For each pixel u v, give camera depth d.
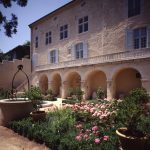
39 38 33.25
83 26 24.70
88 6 24.02
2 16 16.88
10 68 33.91
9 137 7.61
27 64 35.22
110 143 5.64
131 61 17.53
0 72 32.97
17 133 8.14
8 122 9.16
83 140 5.88
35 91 10.16
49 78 27.69
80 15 25.11
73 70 23.73
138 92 5.73
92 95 22.91
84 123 8.05
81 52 25.02
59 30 28.66
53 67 27.03
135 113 5.21
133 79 19.47
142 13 18.38
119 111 5.64
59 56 28.61
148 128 5.66
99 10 22.56
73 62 23.86
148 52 16.33
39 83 29.69
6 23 17.41
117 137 5.72
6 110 9.26
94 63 20.95
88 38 23.88
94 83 23.22
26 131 7.63
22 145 6.66
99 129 6.66
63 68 25.16
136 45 19.05
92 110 8.27
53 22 29.88
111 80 19.33
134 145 5.00
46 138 6.55
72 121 7.84
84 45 24.30
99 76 22.78
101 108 8.36
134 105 5.32
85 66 22.17
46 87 30.53
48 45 30.95
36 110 10.02
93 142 5.77
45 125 7.96
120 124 6.59
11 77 33.91
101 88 20.56
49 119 8.63
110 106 8.21
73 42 26.06
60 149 5.91
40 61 32.97
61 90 25.41
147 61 16.34
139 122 5.82
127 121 5.36
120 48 20.22
